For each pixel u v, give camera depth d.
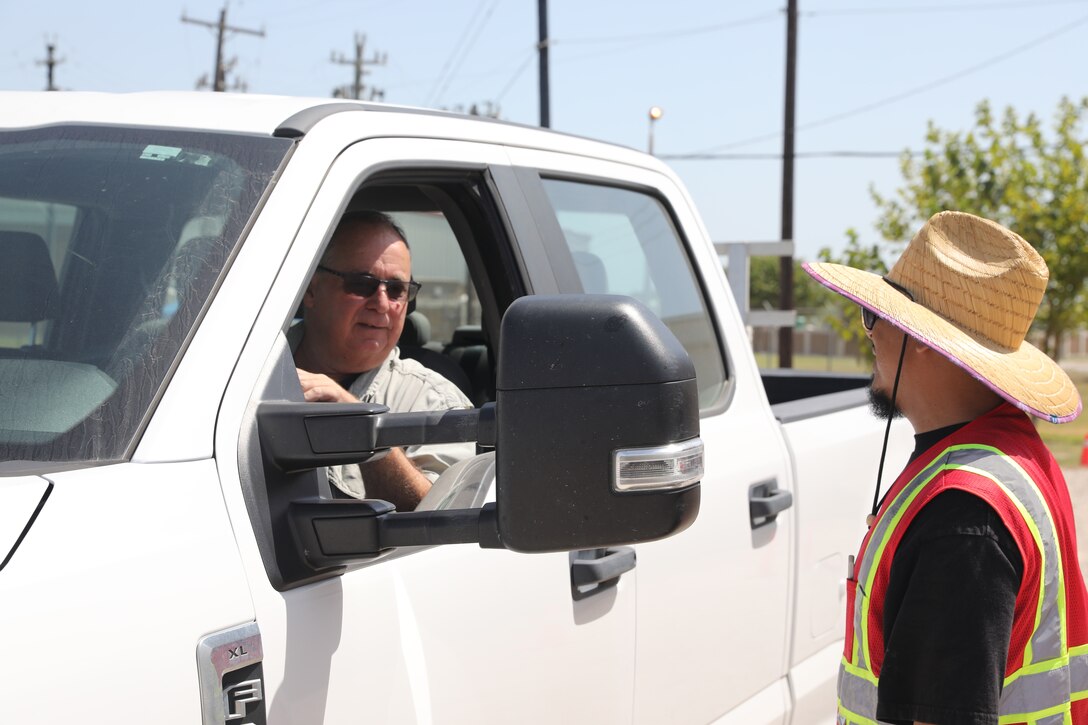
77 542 1.41
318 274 2.55
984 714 1.62
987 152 18.94
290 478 1.71
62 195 1.90
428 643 1.93
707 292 3.28
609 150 3.04
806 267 2.02
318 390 2.03
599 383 1.54
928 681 1.65
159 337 1.68
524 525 1.55
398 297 2.58
